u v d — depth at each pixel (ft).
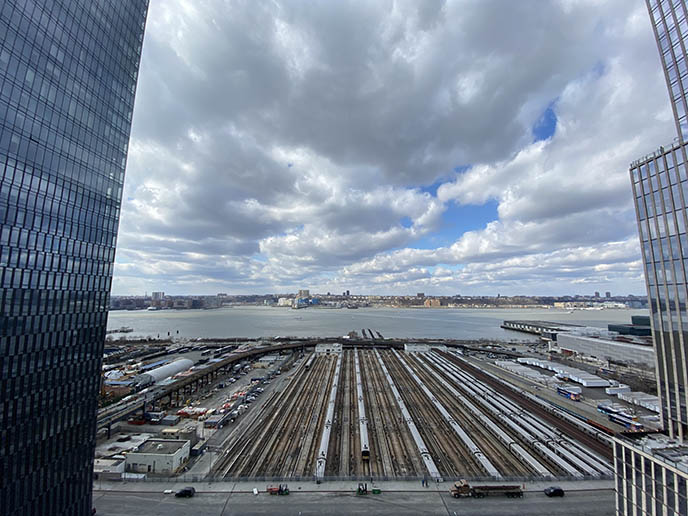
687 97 173.78
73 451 189.98
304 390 458.50
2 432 150.00
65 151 186.70
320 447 273.54
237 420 349.20
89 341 203.62
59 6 183.73
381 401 402.11
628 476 147.13
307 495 208.03
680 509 124.26
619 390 421.18
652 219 190.19
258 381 517.14
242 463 252.01
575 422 324.19
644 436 154.20
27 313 163.02
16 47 159.02
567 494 208.23
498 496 205.98
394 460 255.29
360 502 200.64
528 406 381.60
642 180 197.16
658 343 185.47
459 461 253.85
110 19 223.30
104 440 302.04
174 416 352.49
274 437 300.81
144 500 203.62
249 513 189.98
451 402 399.24
